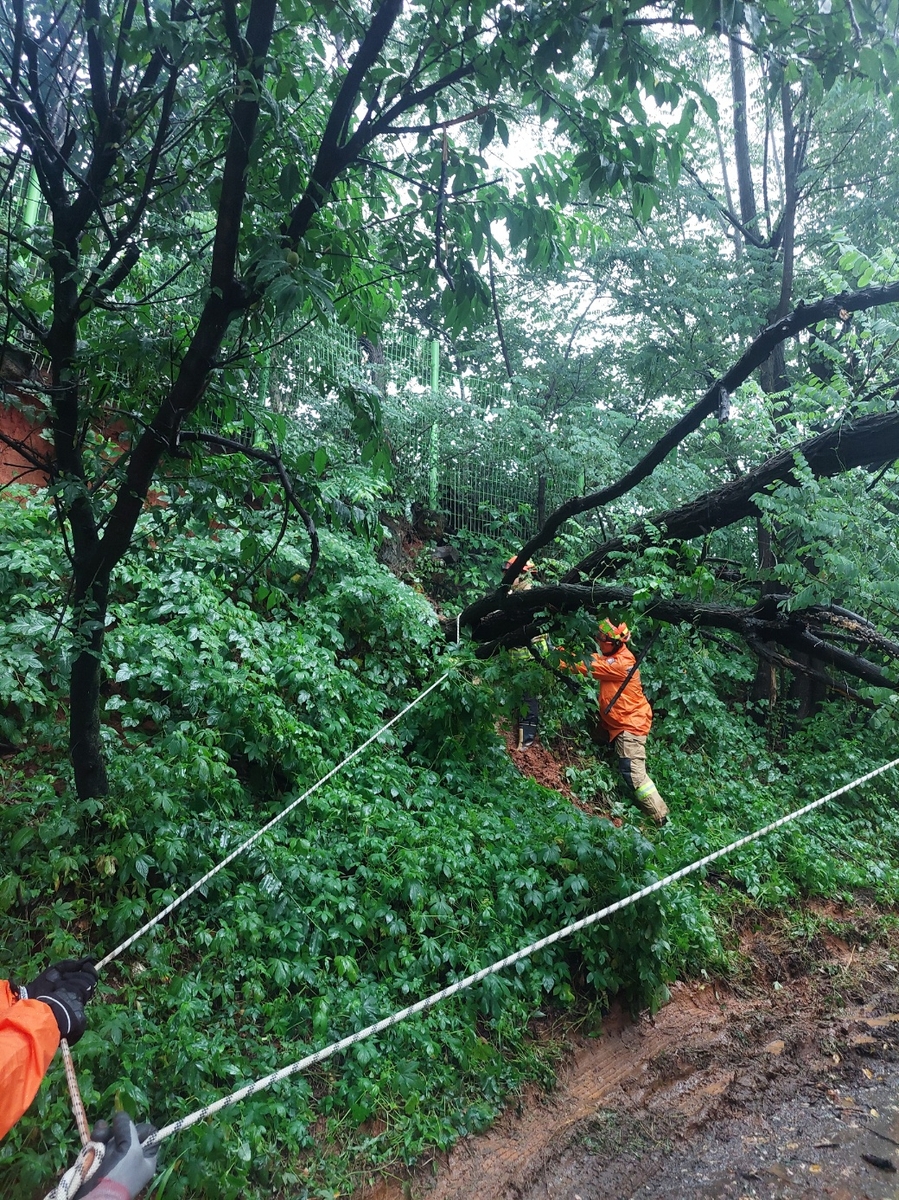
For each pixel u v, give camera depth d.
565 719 8.54
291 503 4.39
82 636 4.04
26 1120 3.26
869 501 6.70
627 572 7.15
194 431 4.06
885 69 3.60
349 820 5.62
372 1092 4.04
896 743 10.32
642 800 7.91
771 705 11.16
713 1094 4.89
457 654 7.49
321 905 4.90
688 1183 4.14
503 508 11.04
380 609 7.60
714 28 3.48
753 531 12.07
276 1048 4.16
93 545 4.18
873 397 6.79
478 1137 4.22
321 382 4.73
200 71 4.01
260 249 3.42
